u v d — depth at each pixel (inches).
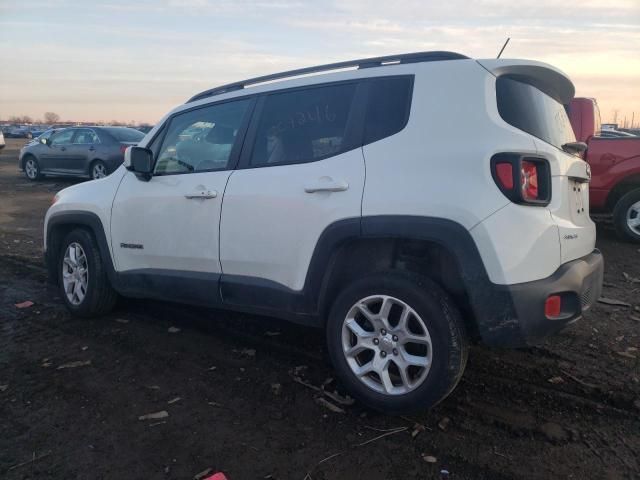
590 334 167.8
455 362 111.7
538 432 113.9
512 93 118.3
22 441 112.8
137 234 167.3
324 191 125.8
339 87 134.0
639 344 159.9
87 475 101.5
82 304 185.0
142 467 103.7
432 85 120.7
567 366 144.6
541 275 110.0
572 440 111.0
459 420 119.0
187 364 149.0
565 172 120.6
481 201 108.1
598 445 109.3
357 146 126.0
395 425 117.5
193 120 163.9
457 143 113.6
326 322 133.0
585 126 289.9
